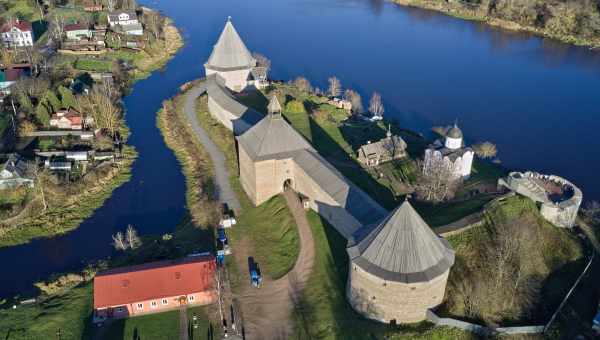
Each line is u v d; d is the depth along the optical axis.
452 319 71.69
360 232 78.06
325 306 78.31
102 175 118.44
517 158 132.62
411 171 114.88
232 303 80.19
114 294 77.25
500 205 92.44
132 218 105.75
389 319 72.81
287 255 90.69
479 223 87.94
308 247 91.25
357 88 172.12
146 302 77.75
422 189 103.69
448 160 104.06
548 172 126.69
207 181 115.75
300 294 81.69
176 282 79.25
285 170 104.12
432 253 71.31
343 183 92.81
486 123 150.88
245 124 124.00
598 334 73.19
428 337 70.38
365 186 108.38
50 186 110.75
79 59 185.50
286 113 142.88
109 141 131.38
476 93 171.12
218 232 97.62
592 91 174.88
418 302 70.94
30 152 122.81
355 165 117.62
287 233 95.75
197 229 99.50
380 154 119.19
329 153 123.25
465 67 194.75
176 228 101.94
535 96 170.12
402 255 70.12
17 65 169.50
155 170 122.75
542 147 138.38
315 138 130.12
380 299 71.50
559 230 91.88
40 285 85.81
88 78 169.62
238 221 101.44
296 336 73.81
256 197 104.81
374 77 181.62
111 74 171.62
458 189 105.38
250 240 95.69
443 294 74.25
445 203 99.94
